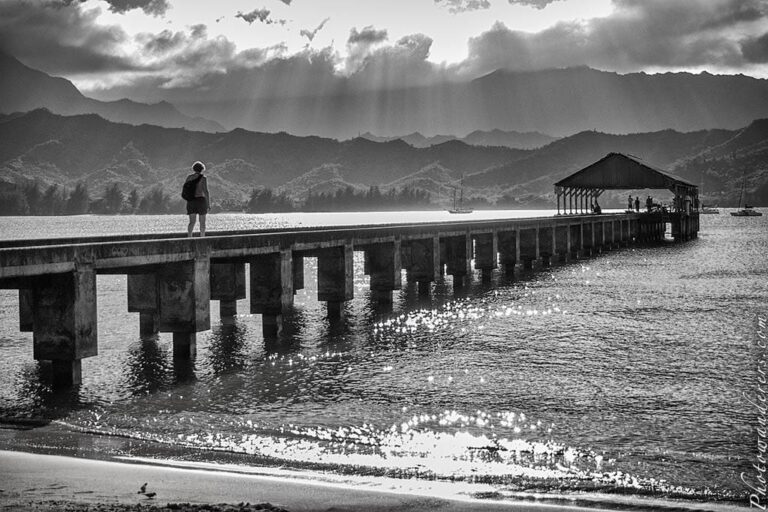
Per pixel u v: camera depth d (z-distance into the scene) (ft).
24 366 74.18
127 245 64.54
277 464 41.27
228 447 45.16
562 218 220.43
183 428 50.14
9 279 60.49
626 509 34.35
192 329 73.72
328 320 104.12
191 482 36.52
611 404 57.00
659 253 251.60
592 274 176.86
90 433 48.80
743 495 37.06
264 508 31.45
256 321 106.11
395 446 45.80
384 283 118.21
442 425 50.98
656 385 63.52
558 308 116.57
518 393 60.80
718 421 52.16
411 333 93.56
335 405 56.95
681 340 86.38
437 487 37.11
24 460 40.55
